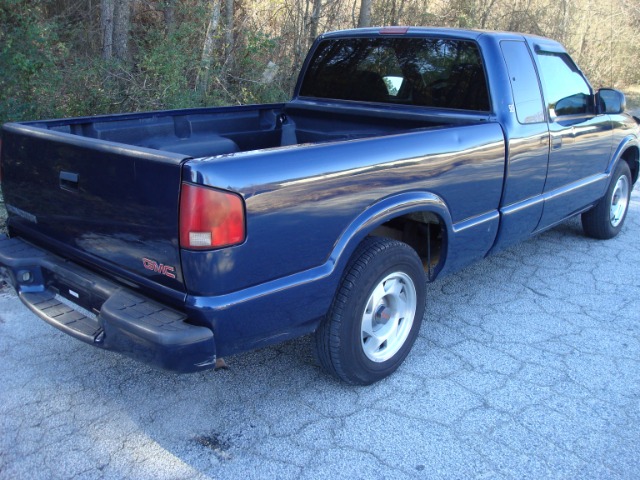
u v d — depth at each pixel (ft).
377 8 40.78
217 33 31.17
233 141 15.29
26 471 9.04
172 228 8.41
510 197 13.78
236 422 10.35
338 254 9.93
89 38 35.91
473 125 12.50
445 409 10.84
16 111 22.26
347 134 15.78
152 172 8.47
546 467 9.46
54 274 10.60
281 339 9.77
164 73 27.45
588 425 10.50
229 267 8.51
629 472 9.40
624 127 18.70
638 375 12.12
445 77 13.88
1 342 12.53
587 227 19.90
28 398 10.78
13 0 21.45
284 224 9.04
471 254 13.28
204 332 8.55
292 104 16.69
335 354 10.55
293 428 10.23
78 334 9.53
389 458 9.56
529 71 14.25
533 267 17.78
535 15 50.03
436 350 12.90
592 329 14.02
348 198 9.93
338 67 15.92
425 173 11.25
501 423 10.48
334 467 9.33
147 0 37.37
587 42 55.93
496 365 12.35
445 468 9.37
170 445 9.71
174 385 11.34
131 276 9.34
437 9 44.80
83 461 9.29
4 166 11.41
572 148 15.71
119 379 11.46
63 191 9.98
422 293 11.97
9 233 12.04
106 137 12.94
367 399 11.09
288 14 35.50
